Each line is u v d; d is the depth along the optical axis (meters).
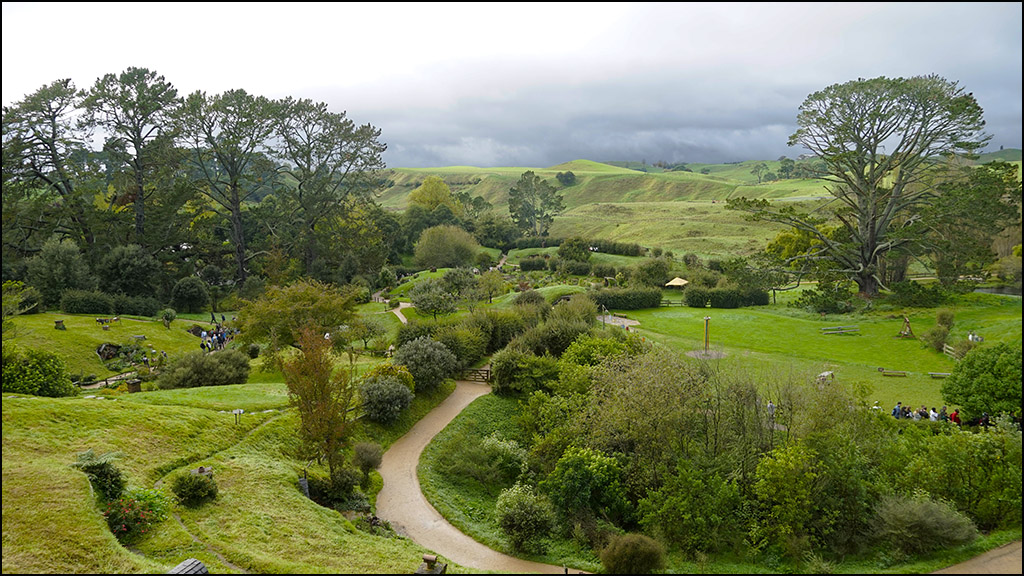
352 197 132.25
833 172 81.25
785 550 23.58
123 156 84.12
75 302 64.06
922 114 70.12
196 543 19.33
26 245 76.19
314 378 26.39
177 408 31.44
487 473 32.22
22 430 24.19
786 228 135.00
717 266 106.50
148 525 19.91
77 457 22.16
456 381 48.41
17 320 53.47
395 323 69.88
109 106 82.69
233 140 92.62
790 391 31.39
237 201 99.00
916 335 59.59
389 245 128.62
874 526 23.91
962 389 35.28
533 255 134.50
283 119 100.88
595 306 68.62
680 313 78.00
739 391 32.19
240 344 54.38
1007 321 56.72
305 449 27.56
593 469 27.88
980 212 66.25
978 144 69.00
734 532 24.75
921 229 70.31
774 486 24.86
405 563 20.45
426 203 163.50
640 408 30.36
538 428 37.72
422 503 28.47
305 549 20.25
